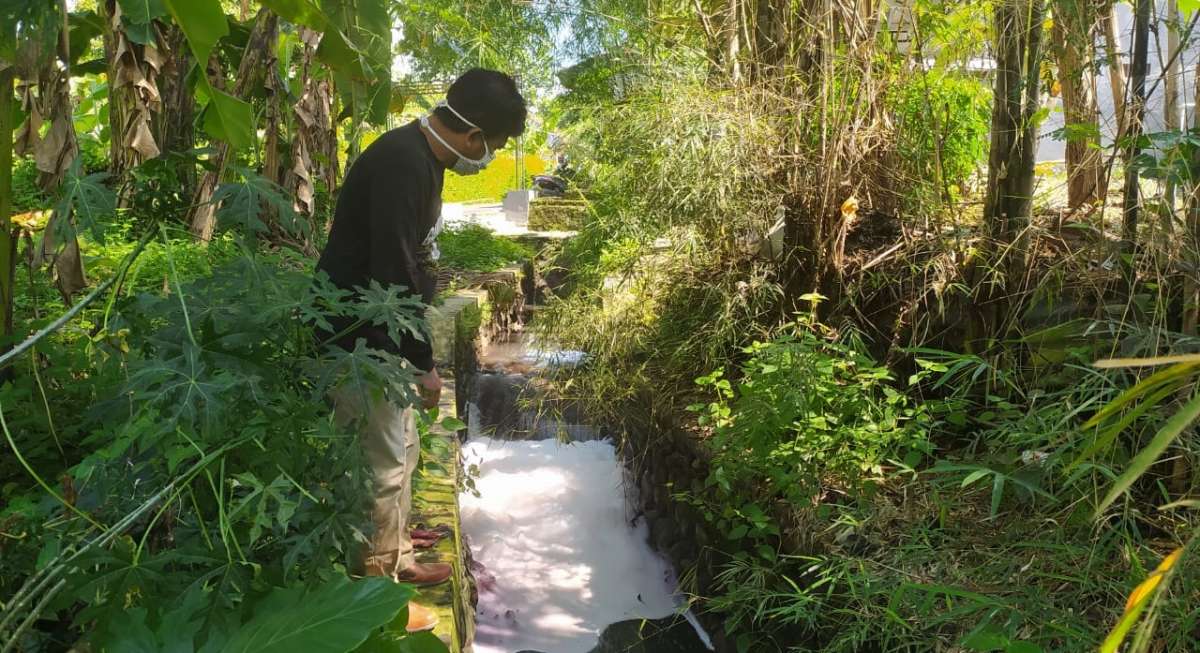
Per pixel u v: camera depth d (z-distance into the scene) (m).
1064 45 3.82
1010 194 3.58
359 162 2.31
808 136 4.37
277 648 1.40
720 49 4.94
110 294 1.82
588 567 5.09
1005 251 3.51
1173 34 3.26
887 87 4.30
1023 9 3.43
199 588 1.57
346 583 1.53
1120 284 3.34
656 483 5.14
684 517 4.64
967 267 3.78
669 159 4.30
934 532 3.02
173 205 2.25
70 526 1.78
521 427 6.77
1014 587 2.66
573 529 5.47
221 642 1.50
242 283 1.80
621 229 4.78
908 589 2.74
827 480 3.59
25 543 1.97
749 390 3.79
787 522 3.54
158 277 4.11
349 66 3.80
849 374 3.77
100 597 1.67
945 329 3.86
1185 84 3.28
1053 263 3.58
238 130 2.85
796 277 4.36
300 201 4.67
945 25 4.05
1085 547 2.64
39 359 2.78
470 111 2.31
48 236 2.78
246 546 1.69
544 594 4.81
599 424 6.48
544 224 12.80
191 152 2.26
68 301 2.85
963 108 4.43
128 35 3.33
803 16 4.37
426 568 2.83
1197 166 2.88
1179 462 2.79
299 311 1.80
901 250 4.12
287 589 1.61
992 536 3.00
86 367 2.65
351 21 3.91
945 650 2.54
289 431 1.70
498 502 5.70
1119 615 2.40
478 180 19.97
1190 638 2.21
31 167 6.79
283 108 4.64
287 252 2.48
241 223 1.91
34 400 2.59
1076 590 2.57
